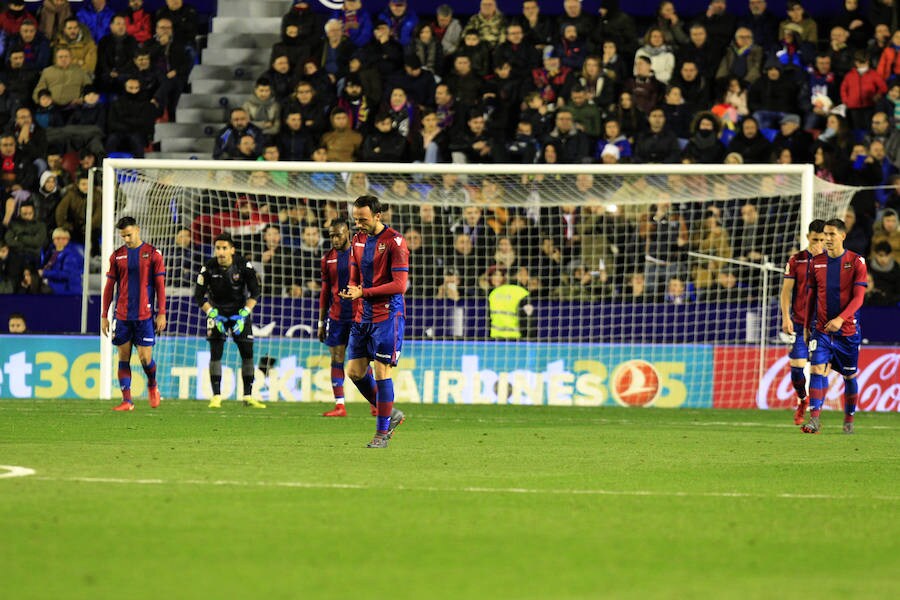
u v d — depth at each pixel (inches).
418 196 2632.9
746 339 2522.1
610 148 2824.8
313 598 661.9
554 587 700.0
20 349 2385.6
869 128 2942.9
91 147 2945.4
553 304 2536.9
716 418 2126.0
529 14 3120.1
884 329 2532.0
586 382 2442.2
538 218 2650.1
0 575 707.4
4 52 3166.8
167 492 1029.8
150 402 2100.1
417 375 2448.3
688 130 2925.7
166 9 3176.7
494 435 1680.6
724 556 803.4
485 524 905.5
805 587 710.5
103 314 2046.0
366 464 1279.5
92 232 2800.2
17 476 1119.6
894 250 2684.5
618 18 3090.6
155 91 3102.9
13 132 3016.7
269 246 2608.3
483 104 2945.4
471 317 2524.6
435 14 3297.2
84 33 3161.9
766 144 2810.0
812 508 1015.6
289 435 1622.8
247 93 3147.1
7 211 2819.9
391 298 1433.3
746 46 3026.6
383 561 765.9
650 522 930.1
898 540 871.7
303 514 932.0
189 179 2511.1
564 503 1016.2
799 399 1941.4
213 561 756.0
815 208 2551.7
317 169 2327.8
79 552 775.7
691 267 2618.1
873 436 1769.2
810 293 1786.4
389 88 3009.4
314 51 3073.3
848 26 3117.6
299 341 2431.1
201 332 2517.2
